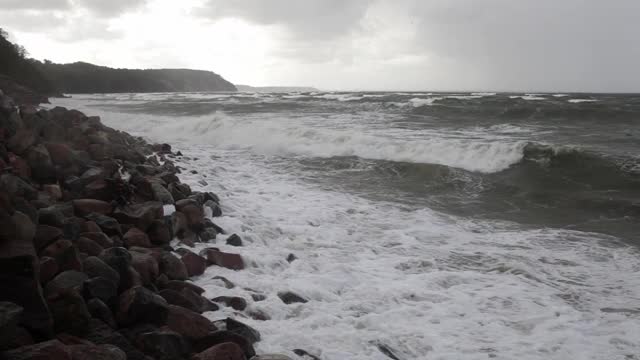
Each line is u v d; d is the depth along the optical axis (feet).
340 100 134.51
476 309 19.61
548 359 16.08
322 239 27.58
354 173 46.57
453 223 32.40
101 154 34.37
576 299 21.01
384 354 15.75
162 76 561.43
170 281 18.29
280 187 40.14
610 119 83.51
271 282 20.61
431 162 49.29
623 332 18.06
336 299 19.95
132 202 24.29
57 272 14.75
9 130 27.02
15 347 11.46
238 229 26.96
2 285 12.29
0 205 12.94
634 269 24.59
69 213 21.06
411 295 20.57
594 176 43.83
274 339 15.94
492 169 47.14
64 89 402.72
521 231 31.07
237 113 99.81
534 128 73.72
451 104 104.53
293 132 62.49
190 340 14.62
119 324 14.38
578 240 29.19
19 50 228.84
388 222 31.73
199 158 51.80
